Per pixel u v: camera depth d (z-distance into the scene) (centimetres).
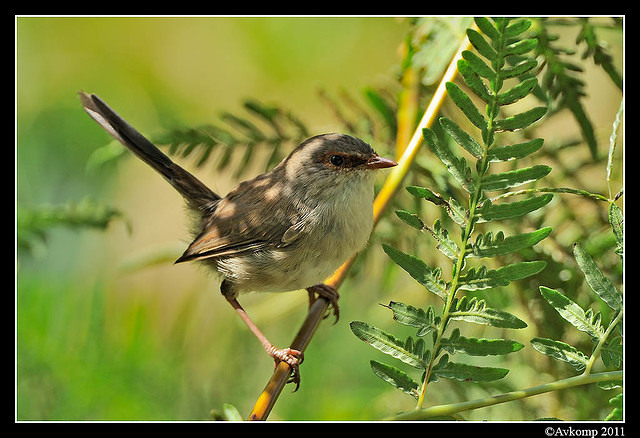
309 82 1202
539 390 419
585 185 770
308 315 748
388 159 798
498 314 438
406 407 812
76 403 808
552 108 722
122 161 1135
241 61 1216
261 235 857
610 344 424
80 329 842
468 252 449
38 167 1116
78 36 1171
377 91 837
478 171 451
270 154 873
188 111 1220
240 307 897
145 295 1063
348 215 821
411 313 448
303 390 889
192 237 988
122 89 1198
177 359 887
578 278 712
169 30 1205
